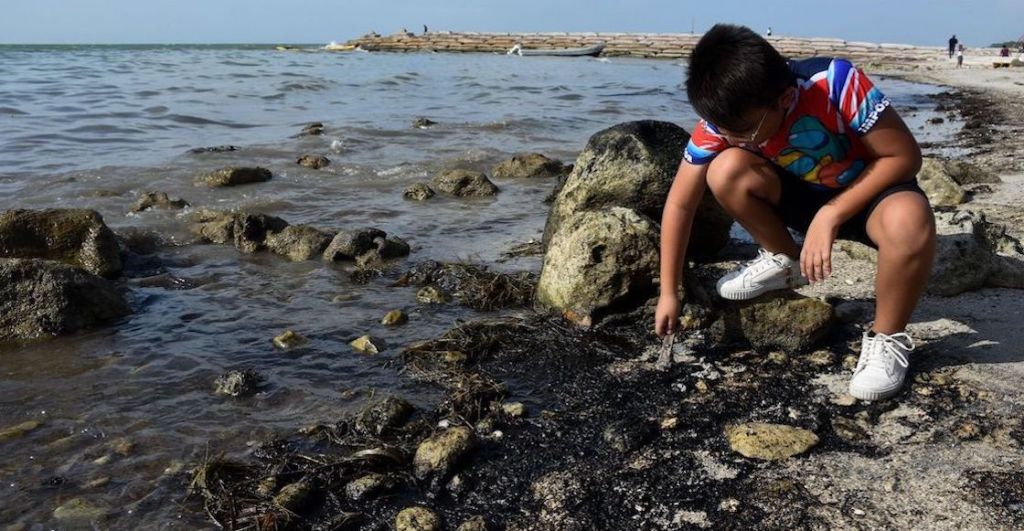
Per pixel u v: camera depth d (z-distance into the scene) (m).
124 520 2.63
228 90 17.59
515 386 3.49
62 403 3.45
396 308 4.62
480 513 2.61
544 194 8.05
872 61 43.22
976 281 4.17
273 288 5.03
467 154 10.17
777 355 3.61
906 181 2.90
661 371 3.55
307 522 2.62
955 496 2.50
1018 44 53.12
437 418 3.25
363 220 6.83
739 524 2.46
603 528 2.49
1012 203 6.46
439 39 57.31
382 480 2.78
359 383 3.62
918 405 3.09
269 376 3.72
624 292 4.05
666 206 3.30
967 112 16.55
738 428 2.98
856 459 2.76
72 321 4.28
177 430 3.22
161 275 5.31
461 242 6.15
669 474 2.75
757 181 3.21
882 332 3.16
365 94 18.61
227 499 2.71
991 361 3.39
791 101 2.73
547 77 27.59
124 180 8.12
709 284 4.20
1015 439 2.80
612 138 5.24
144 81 19.19
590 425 3.12
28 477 2.88
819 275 2.89
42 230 5.25
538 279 4.78
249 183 8.20
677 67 37.69
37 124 11.55
